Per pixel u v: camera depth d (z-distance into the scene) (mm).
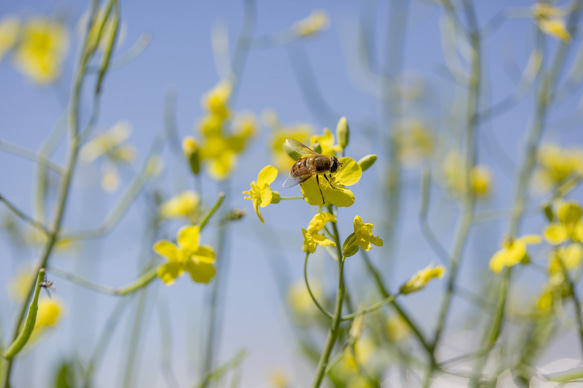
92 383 404
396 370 417
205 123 438
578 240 354
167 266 329
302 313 492
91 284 344
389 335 444
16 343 313
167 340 394
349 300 348
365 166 318
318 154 319
